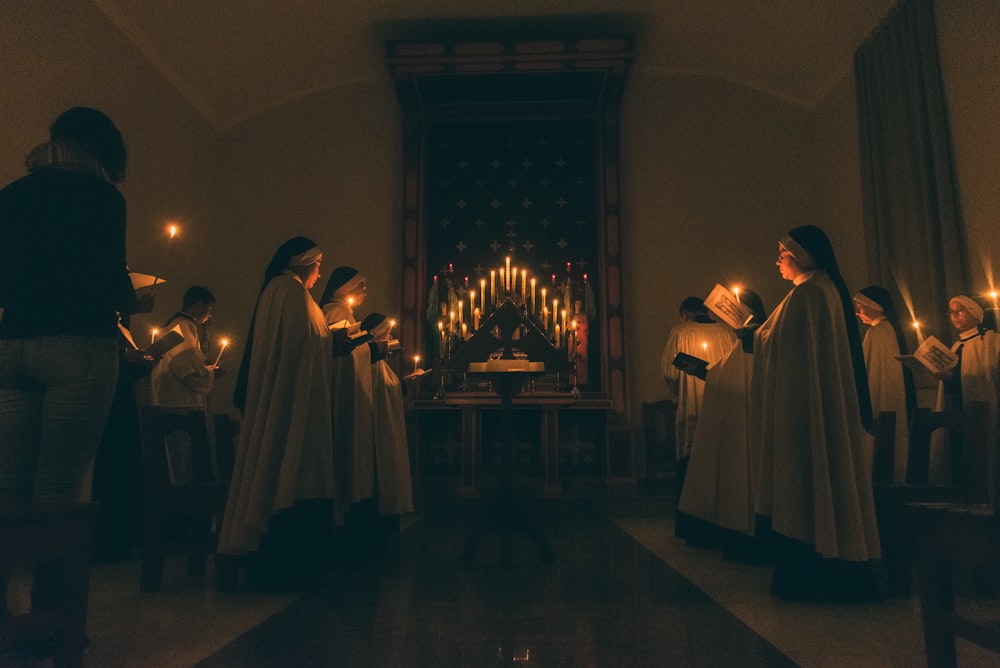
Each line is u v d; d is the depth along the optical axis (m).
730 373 4.25
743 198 9.34
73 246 2.13
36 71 5.88
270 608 2.85
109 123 2.35
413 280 9.12
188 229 8.66
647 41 8.98
